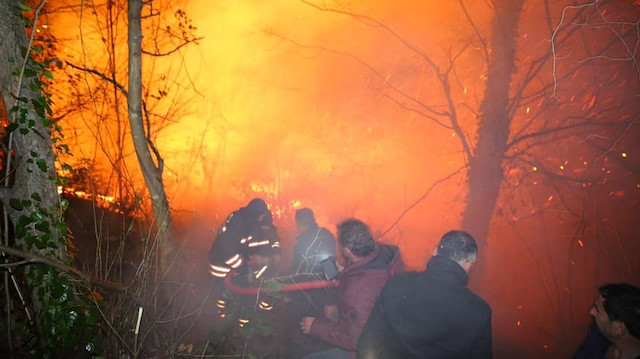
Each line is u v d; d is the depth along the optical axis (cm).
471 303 263
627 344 236
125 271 466
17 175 314
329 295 414
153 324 357
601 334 257
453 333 259
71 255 357
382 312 274
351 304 308
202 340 416
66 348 324
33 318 333
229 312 423
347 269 319
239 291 473
